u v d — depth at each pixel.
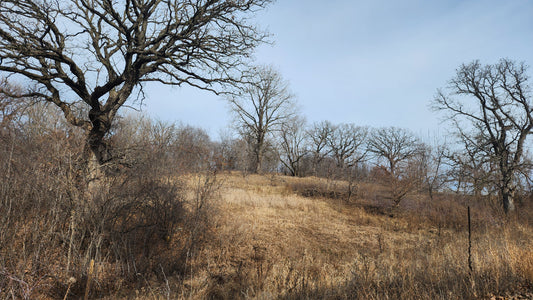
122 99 10.45
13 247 5.27
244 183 26.00
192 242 7.44
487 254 6.27
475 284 4.82
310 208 16.92
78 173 6.38
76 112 12.06
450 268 5.92
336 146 54.66
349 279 6.17
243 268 6.96
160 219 7.77
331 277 6.60
